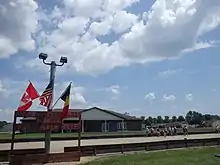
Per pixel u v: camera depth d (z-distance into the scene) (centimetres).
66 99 2084
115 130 6875
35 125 1970
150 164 1664
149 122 10644
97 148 2334
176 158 1892
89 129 6606
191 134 5266
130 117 7300
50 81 2100
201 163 1675
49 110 2044
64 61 2166
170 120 11744
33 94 2017
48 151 2023
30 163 1880
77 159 2020
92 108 6812
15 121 1923
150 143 2650
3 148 2605
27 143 3284
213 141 3095
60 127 2047
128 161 1802
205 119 11262
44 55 2094
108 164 1736
